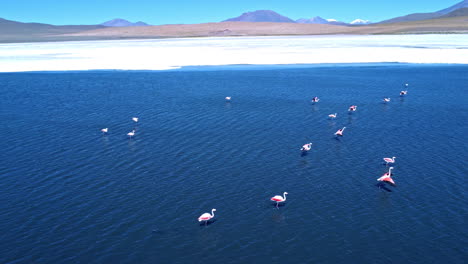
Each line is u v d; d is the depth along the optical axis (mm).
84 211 24672
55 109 50250
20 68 86125
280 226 22875
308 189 27531
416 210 24500
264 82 68312
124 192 27266
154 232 22328
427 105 50906
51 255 20266
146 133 40531
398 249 20594
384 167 31203
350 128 41656
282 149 35500
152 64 92312
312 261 19672
